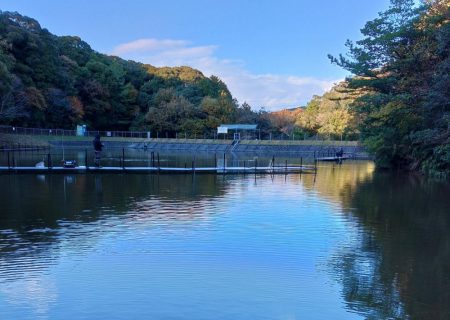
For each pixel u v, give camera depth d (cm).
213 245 856
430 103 1784
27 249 817
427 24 2133
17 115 4281
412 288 640
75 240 883
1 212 1158
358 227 1026
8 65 4303
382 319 540
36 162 2725
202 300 592
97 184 1778
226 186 1783
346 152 4572
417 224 1065
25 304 576
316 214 1181
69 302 582
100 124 6588
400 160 2811
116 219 1083
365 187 1809
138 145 5700
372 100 2280
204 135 6084
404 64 2150
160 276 680
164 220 1077
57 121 5703
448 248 850
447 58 1739
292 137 5700
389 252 823
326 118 5678
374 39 2325
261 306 574
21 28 5094
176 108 6206
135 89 7131
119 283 650
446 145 2042
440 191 1689
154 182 1889
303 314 552
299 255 799
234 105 6850
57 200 1359
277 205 1320
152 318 536
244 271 707
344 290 629
